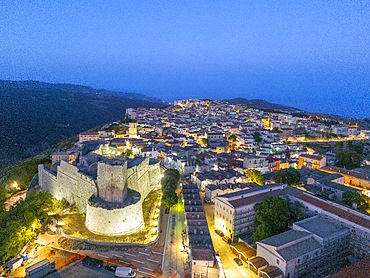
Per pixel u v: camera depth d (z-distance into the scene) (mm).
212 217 144750
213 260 98938
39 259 108375
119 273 98938
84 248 114250
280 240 104188
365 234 106625
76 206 147125
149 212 146625
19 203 147375
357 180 178375
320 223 115562
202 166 198625
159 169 186750
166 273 101062
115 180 127875
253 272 103000
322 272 102188
